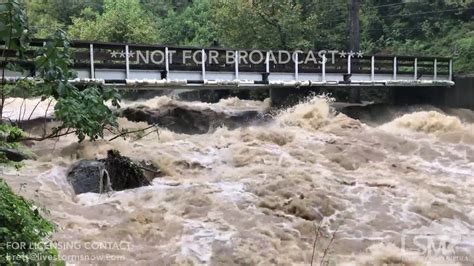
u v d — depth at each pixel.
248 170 9.26
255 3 21.62
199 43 28.52
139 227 6.42
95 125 7.12
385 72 16.86
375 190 8.41
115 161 8.45
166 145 10.70
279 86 14.73
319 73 15.55
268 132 11.99
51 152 9.39
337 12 24.44
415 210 7.61
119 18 24.88
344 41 23.34
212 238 6.27
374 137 12.12
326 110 14.27
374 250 6.18
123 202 7.39
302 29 21.67
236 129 13.03
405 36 24.89
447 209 7.67
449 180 9.30
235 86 14.01
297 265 5.70
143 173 8.74
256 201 7.60
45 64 6.12
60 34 6.10
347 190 8.38
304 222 6.96
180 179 8.85
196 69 13.65
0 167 8.02
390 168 9.98
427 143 11.88
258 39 21.42
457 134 12.51
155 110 15.00
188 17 31.88
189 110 15.33
